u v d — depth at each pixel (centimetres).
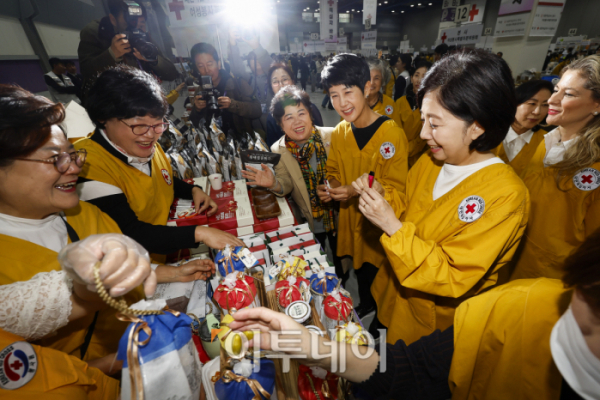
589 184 121
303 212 199
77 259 48
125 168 120
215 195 164
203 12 307
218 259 108
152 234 113
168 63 279
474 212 92
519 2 453
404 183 163
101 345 94
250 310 67
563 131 136
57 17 566
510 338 61
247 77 326
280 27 2178
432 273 94
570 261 38
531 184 151
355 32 2459
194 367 67
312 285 100
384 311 142
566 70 129
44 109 63
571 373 39
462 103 80
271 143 276
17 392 51
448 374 69
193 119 278
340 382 83
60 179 69
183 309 105
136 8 239
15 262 71
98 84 102
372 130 169
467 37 570
